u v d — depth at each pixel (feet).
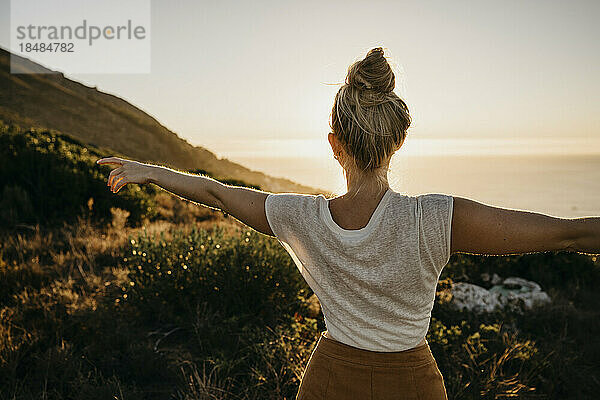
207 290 16.06
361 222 4.49
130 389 11.67
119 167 5.23
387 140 4.42
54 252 21.66
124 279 17.75
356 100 4.43
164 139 294.25
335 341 4.87
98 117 263.08
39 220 27.32
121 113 294.25
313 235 4.61
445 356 13.23
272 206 4.78
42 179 29.55
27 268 18.39
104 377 12.16
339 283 4.64
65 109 242.99
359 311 4.64
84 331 13.92
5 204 27.63
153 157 252.42
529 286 20.75
